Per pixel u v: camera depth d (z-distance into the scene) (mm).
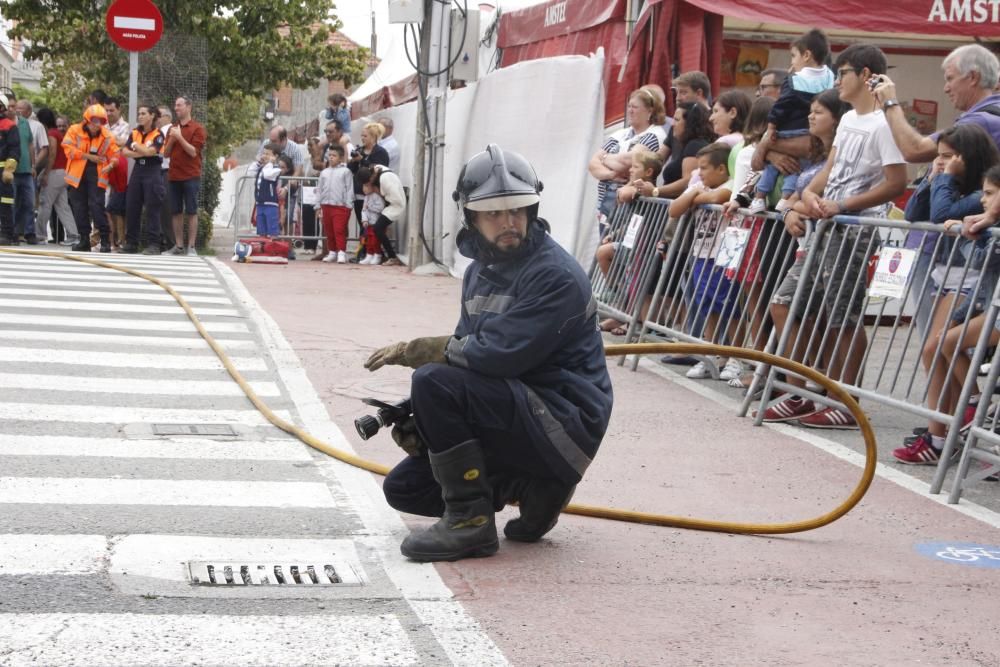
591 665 3193
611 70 11398
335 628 3365
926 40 11852
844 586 3998
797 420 6715
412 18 14602
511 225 3928
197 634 3266
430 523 4453
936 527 4785
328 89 41344
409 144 17766
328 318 9984
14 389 6449
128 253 15383
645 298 8805
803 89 7074
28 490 4609
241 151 44844
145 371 7172
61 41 23641
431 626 3418
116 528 4195
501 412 3959
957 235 5617
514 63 14508
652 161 8984
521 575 3938
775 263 7395
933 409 5758
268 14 23844
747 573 4094
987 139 5688
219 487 4816
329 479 5031
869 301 6371
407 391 7055
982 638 3549
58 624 3285
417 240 15055
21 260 13102
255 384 7020
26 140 16828
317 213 17828
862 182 6516
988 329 5211
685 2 10406
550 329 3914
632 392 7523
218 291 11328
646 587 3889
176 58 17406
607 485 5234
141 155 15000
